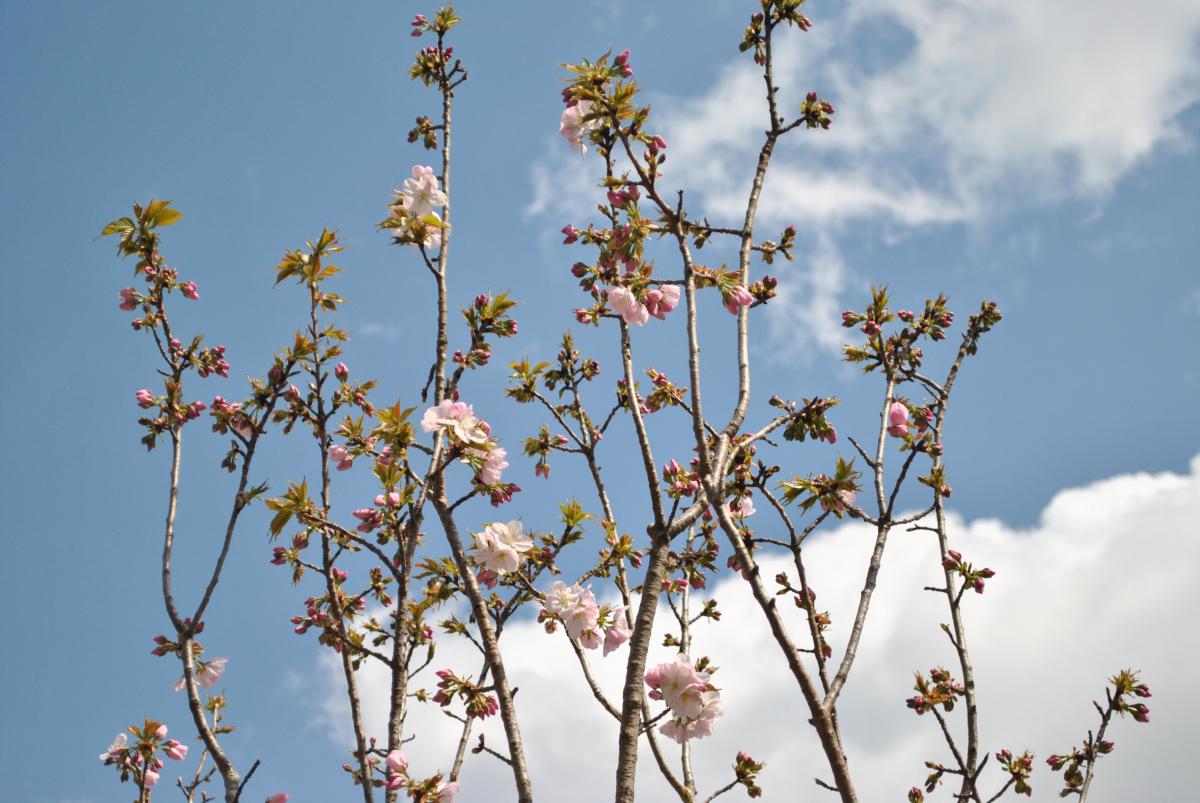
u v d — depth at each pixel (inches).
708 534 240.7
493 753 187.3
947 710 248.8
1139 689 252.4
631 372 209.0
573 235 226.1
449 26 289.1
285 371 236.5
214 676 231.6
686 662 207.0
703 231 205.5
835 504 203.3
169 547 225.0
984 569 246.1
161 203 253.4
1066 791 250.4
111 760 250.8
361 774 190.2
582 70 195.5
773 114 219.9
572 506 228.7
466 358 236.2
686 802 194.7
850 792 163.8
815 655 194.9
